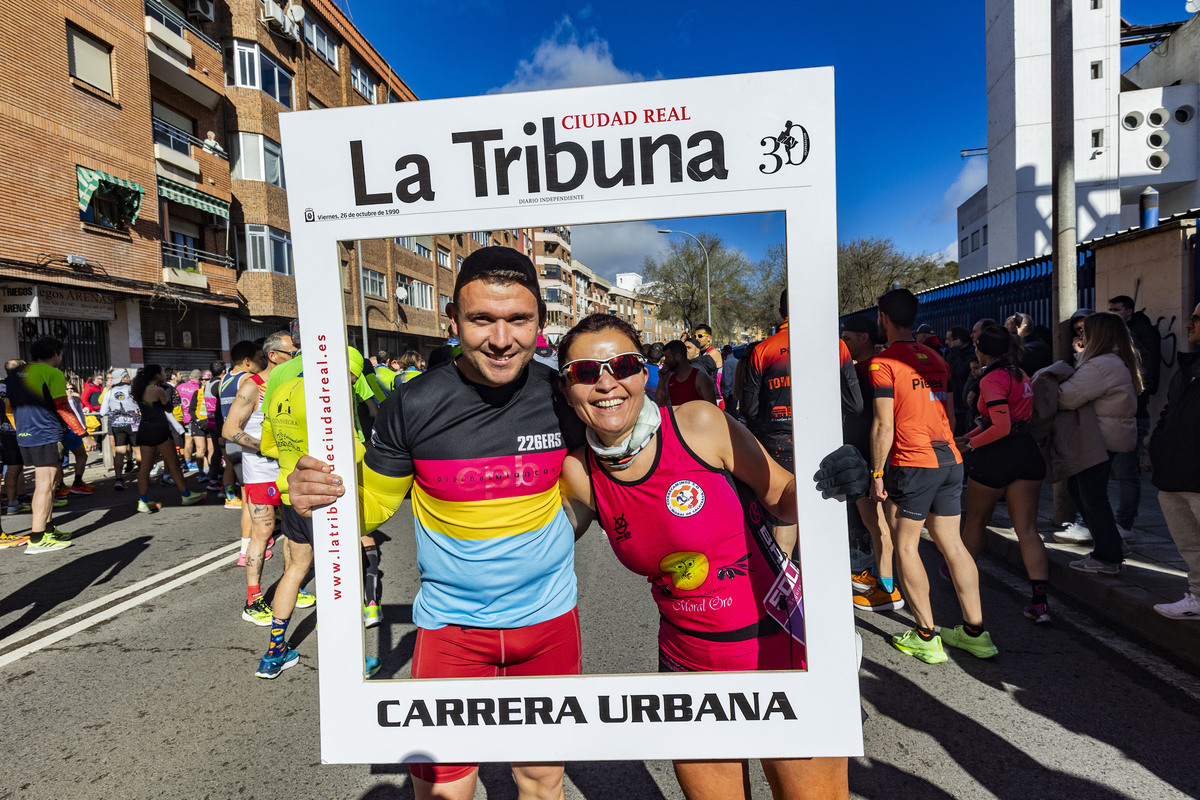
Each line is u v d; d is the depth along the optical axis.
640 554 1.53
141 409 7.24
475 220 1.43
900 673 2.94
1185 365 3.15
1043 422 3.73
